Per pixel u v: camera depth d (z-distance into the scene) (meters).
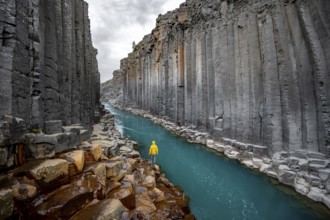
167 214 8.11
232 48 20.36
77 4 15.98
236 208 11.22
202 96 26.02
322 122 12.32
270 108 15.49
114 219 5.65
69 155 7.35
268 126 15.66
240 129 19.03
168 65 39.75
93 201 6.20
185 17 31.45
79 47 15.93
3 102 6.32
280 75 15.08
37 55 8.27
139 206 7.77
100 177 7.36
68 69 12.45
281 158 14.08
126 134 30.91
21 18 7.30
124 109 75.00
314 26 12.80
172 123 35.59
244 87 18.42
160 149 22.80
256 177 14.69
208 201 11.89
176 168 17.09
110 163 8.83
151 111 53.16
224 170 16.47
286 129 14.38
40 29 8.70
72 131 10.17
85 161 8.31
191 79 30.03
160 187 11.30
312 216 10.12
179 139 27.64
